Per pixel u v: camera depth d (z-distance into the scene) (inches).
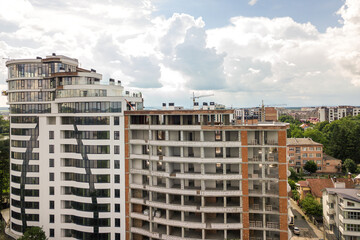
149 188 2239.2
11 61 2591.0
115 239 2319.1
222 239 2111.2
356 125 5861.2
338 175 4645.7
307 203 2970.0
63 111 2406.5
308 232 2701.8
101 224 2324.1
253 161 2070.6
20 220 2472.9
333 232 2620.6
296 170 4948.3
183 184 2143.2
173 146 2215.8
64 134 2461.9
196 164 2197.3
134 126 2283.5
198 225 2094.0
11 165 2549.2
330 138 5890.8
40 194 2437.3
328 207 2637.8
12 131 2544.3
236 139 2164.1
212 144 2073.1
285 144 1995.6
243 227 2066.9
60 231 2397.9
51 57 2588.6
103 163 2321.6
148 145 2372.0
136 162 2343.8
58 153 2412.6
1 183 3351.4
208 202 2223.2
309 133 6092.5
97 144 2314.2
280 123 2198.6
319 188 3270.2
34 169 2454.5
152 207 2290.8
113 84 2554.1
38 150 2448.3
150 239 2244.1
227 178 2069.4
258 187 2182.6
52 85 2534.5
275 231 2166.6
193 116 2215.8
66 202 2439.7
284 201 2006.6
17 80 2571.4
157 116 2322.8
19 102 2509.8
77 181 2362.2
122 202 2308.1
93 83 2468.0
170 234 2206.0
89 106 2321.6
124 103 2314.2
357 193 2469.2
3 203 3472.0
